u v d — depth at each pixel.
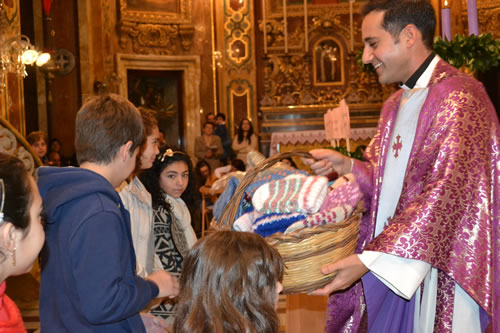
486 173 1.93
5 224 1.27
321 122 11.23
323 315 3.66
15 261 1.31
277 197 1.97
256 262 1.40
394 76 2.18
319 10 11.83
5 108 6.39
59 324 1.67
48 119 9.98
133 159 1.87
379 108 11.10
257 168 2.02
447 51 3.15
